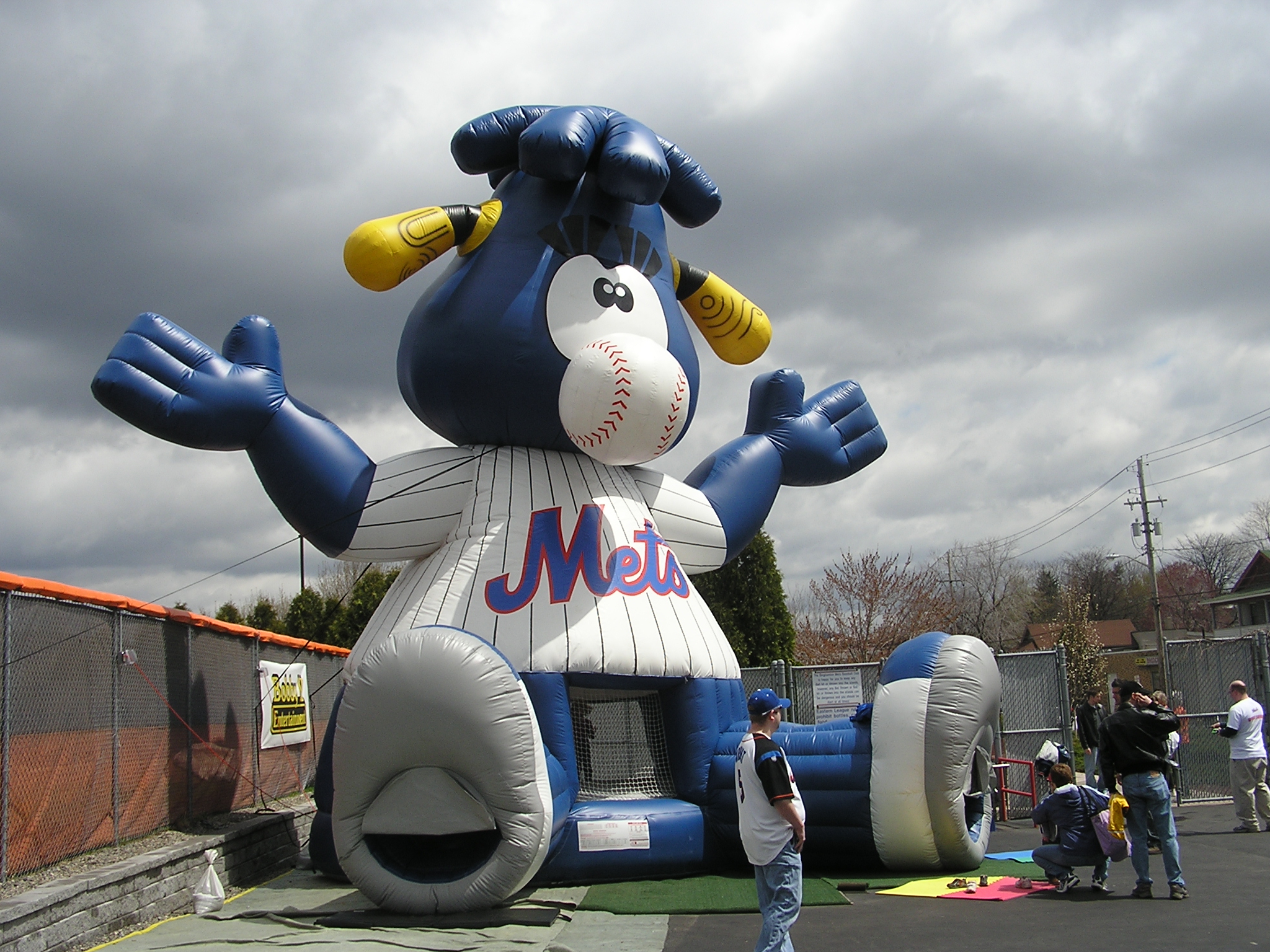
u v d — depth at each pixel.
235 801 9.92
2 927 5.14
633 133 8.41
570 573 8.20
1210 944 5.49
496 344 8.41
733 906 6.86
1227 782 12.39
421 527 8.57
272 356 8.49
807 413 10.77
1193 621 63.28
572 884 7.65
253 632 10.38
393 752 6.68
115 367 7.81
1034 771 11.56
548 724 7.72
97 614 7.09
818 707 12.28
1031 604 65.81
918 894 7.20
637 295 8.76
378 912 6.84
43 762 6.25
